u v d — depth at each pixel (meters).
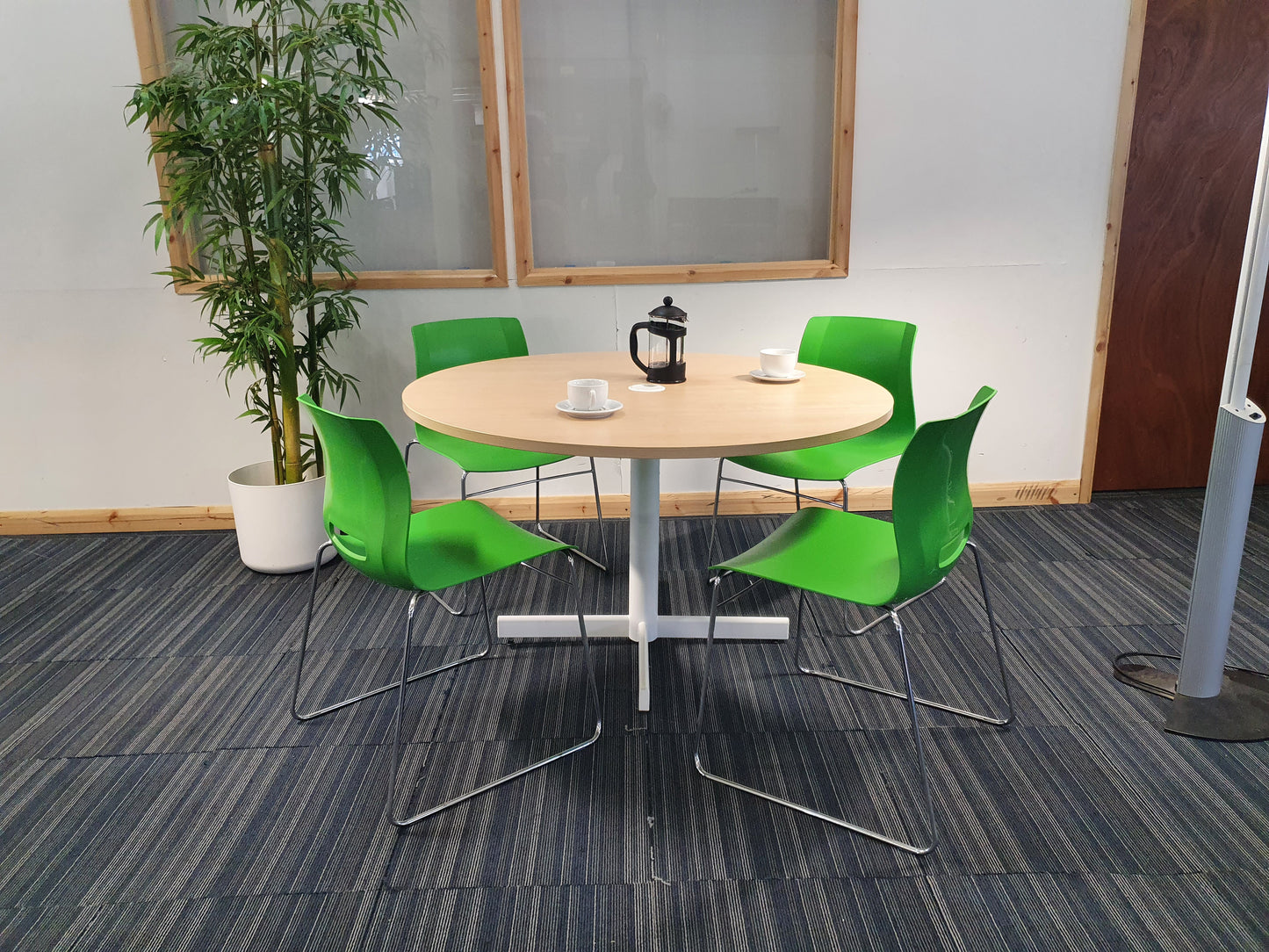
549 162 3.39
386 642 2.72
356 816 1.95
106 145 3.29
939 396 3.67
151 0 3.19
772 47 3.30
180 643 2.73
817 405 2.13
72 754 2.18
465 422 1.97
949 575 3.14
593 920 1.66
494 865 1.80
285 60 3.13
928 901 1.69
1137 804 1.94
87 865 1.81
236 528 3.24
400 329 3.52
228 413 3.58
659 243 3.50
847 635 2.72
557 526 3.68
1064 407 3.69
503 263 3.44
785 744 2.18
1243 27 3.40
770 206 3.47
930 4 3.24
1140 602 2.90
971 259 3.51
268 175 2.88
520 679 2.50
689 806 1.97
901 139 3.37
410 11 3.23
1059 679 2.45
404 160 3.37
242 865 1.81
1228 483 2.09
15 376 3.52
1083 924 1.63
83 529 3.68
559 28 3.26
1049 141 3.40
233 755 2.17
